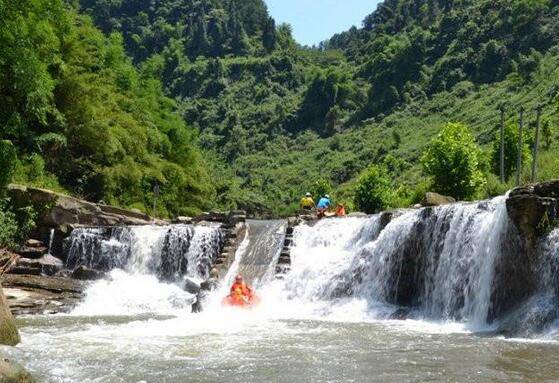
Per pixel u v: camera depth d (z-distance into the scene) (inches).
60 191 1259.2
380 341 477.4
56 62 1244.5
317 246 890.7
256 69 7564.0
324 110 6515.8
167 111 2274.9
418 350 431.8
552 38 5147.6
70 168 1413.6
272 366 374.6
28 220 992.2
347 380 336.2
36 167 1216.8
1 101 1140.5
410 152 4320.9
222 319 652.7
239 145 6195.9
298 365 377.7
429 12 7234.3
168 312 733.9
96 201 1441.9
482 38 5782.5
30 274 892.0
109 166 1485.0
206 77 7554.1
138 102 1830.7
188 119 6983.3
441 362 385.4
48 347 441.1
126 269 987.9
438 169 1588.3
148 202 1668.3
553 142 2065.7
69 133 1402.6
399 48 6446.9
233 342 468.8
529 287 567.8
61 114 1326.3
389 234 754.2
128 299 791.1
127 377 346.3
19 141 1288.1
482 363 381.1
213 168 4840.1
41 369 364.5
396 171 3905.0
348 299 743.1
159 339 484.1
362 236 840.9
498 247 602.5
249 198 4055.1
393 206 1823.3
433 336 509.0
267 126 6501.0
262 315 696.4
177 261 971.3
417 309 685.3
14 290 779.4
